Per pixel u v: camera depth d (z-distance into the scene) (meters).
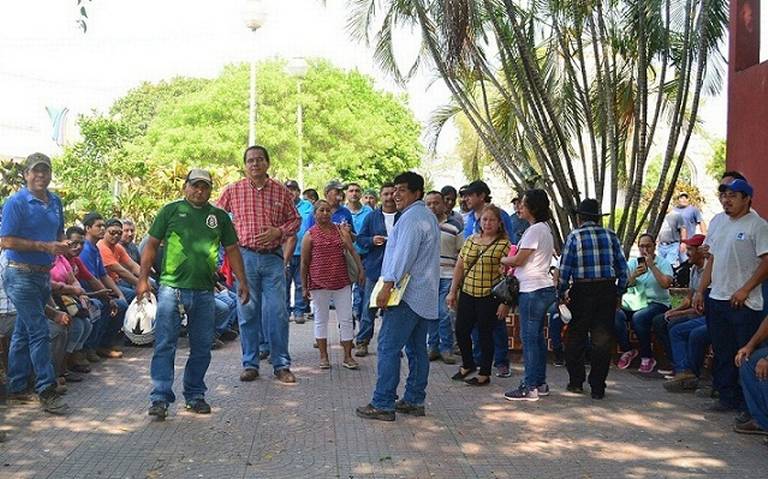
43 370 7.41
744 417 7.30
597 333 8.38
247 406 7.88
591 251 8.38
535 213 8.52
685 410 7.99
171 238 7.41
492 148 13.84
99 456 6.32
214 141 38.41
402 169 48.31
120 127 19.72
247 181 8.96
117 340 10.67
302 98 39.84
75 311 8.58
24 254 7.30
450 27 11.65
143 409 7.68
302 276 9.73
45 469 6.02
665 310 9.73
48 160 7.42
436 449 6.66
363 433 7.05
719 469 6.27
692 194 19.73
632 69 13.58
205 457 6.34
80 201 15.09
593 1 12.42
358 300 13.09
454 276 9.16
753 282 7.32
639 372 9.77
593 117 14.38
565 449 6.72
